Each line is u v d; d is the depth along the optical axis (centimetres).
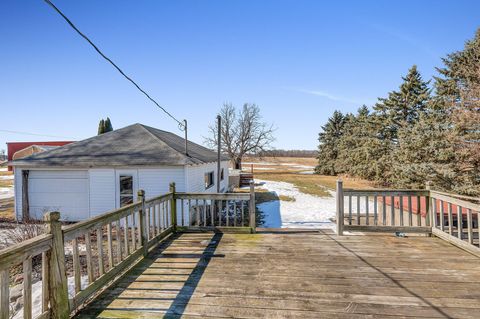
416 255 417
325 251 439
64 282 251
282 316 259
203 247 466
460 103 1228
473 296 294
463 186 1118
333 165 3391
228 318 257
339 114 3625
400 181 1436
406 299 288
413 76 2083
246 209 1263
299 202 1442
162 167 953
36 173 996
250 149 3856
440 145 1230
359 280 333
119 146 1076
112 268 334
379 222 836
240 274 354
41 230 644
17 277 477
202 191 1199
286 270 365
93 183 974
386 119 2206
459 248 446
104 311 272
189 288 317
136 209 407
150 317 261
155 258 417
